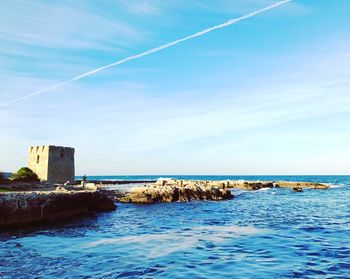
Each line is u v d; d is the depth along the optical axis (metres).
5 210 25.55
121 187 76.00
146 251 18.16
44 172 61.88
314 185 94.44
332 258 16.50
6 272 14.54
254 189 84.19
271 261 16.02
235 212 37.88
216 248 18.75
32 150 65.00
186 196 53.28
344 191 76.94
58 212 30.50
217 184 82.12
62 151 64.50
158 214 36.47
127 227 27.14
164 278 13.65
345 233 23.25
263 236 22.25
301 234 22.97
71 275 14.09
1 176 54.31
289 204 47.19
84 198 35.25
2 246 19.72
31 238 22.27
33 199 27.91
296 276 13.79
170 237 22.27
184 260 16.25
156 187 53.41
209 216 34.28
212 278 13.61
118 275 14.05
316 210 39.00
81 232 24.67
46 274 14.25
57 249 18.84
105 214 36.53
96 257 16.94
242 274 14.09
